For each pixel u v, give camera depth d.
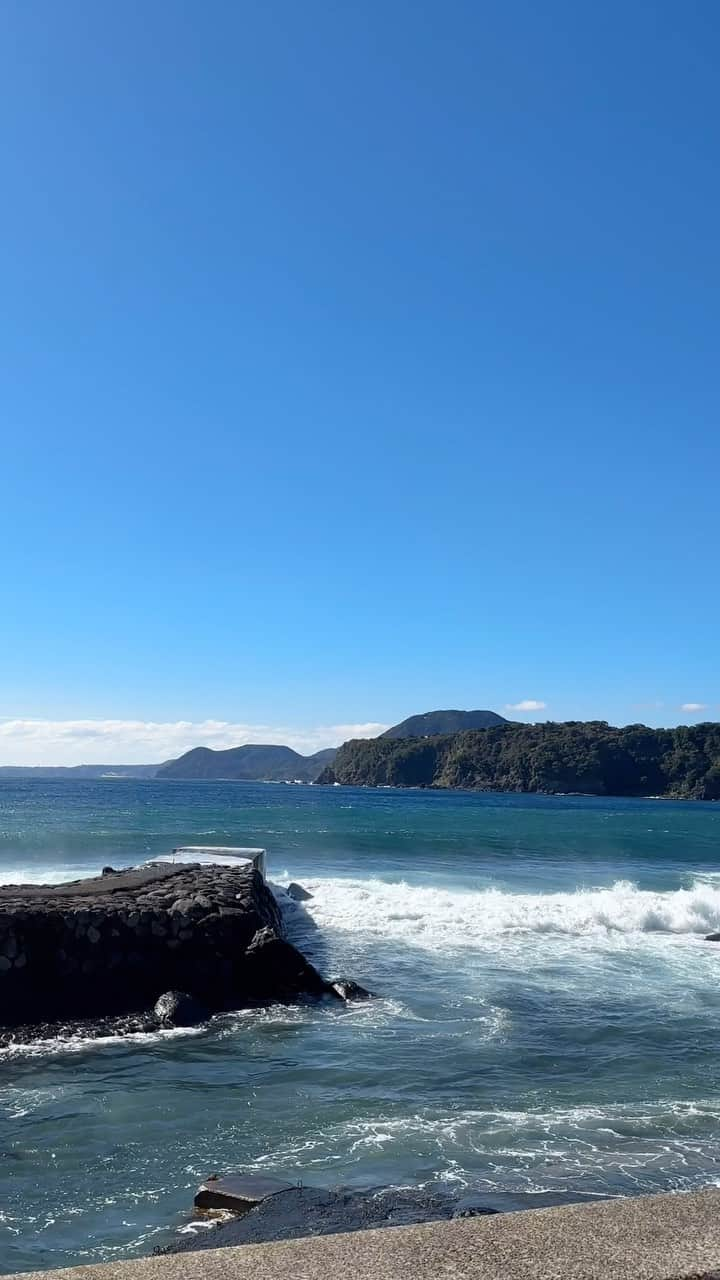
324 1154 8.59
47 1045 12.34
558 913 21.39
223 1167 8.30
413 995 15.06
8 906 14.92
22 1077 10.98
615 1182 8.00
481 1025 13.30
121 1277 2.50
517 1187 7.85
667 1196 3.03
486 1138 9.03
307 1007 14.41
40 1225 7.18
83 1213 7.38
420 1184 7.91
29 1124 9.38
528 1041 12.56
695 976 16.61
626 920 21.12
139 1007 14.33
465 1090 10.55
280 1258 2.59
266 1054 11.97
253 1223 6.96
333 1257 2.59
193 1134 9.10
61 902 15.76
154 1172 8.19
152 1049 12.22
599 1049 12.24
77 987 14.32
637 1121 9.55
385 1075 11.06
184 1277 2.48
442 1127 9.32
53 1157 8.52
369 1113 9.73
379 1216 7.08
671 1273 2.47
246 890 18.34
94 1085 10.68
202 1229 7.07
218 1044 12.45
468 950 18.53
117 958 14.71
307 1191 7.51
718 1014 14.06
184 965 14.95
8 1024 13.37
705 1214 2.86
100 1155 8.57
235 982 15.14
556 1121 9.53
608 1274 2.46
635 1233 2.72
